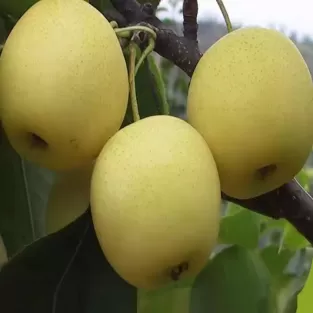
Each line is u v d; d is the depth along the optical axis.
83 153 0.40
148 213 0.36
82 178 0.48
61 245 0.46
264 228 0.68
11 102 0.39
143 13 0.48
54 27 0.39
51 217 0.50
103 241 0.38
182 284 0.60
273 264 0.64
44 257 0.45
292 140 0.39
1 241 0.50
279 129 0.39
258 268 0.55
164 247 0.36
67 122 0.38
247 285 0.54
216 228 0.38
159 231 0.36
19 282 0.45
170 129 0.38
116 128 0.40
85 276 0.46
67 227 0.45
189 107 0.41
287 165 0.40
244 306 0.54
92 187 0.38
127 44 0.43
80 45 0.38
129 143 0.38
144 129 0.38
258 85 0.39
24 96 0.38
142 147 0.37
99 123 0.39
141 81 0.53
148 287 0.38
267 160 0.39
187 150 0.37
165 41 0.46
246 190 0.41
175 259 0.37
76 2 0.40
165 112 0.52
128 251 0.37
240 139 0.39
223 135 0.39
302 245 0.66
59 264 0.46
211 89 0.39
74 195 0.49
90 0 0.54
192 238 0.37
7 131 0.40
